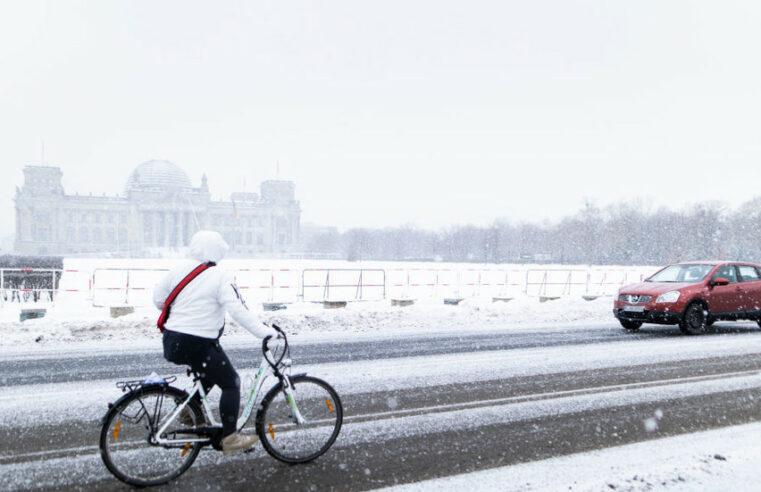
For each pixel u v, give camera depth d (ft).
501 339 38.65
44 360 29.68
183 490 14.24
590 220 332.80
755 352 33.88
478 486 14.55
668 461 16.26
